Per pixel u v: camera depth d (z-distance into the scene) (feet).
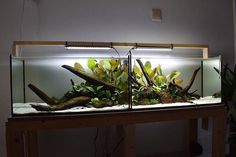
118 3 6.65
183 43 7.25
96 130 6.66
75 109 5.13
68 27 6.29
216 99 6.31
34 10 6.10
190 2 7.30
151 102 5.66
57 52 6.25
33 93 5.74
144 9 6.86
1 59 5.92
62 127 4.78
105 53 6.50
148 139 7.11
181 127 7.41
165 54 7.00
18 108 5.14
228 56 7.72
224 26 7.67
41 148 6.29
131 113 5.13
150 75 6.25
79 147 6.55
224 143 5.85
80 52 6.37
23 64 5.67
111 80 5.63
